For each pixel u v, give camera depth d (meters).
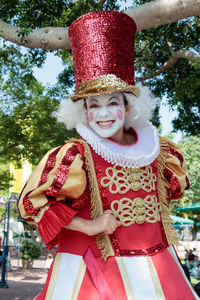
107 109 1.83
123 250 1.74
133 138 2.05
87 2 6.98
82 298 1.65
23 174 17.95
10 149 11.73
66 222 1.66
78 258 1.75
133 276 1.68
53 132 11.08
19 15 8.00
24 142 11.36
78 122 2.01
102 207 1.79
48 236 1.67
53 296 1.70
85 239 1.79
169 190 2.14
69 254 1.79
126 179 1.82
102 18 1.85
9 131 11.16
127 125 2.06
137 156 1.83
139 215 1.80
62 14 7.04
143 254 1.75
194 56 8.17
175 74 9.54
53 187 1.67
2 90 11.08
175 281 1.73
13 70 9.49
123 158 1.80
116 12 1.87
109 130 1.83
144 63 10.14
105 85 1.78
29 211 1.71
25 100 11.35
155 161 2.00
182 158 2.15
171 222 1.98
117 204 1.79
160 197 2.00
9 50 7.82
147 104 2.10
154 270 1.72
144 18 4.92
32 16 7.80
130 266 1.71
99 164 1.83
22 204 1.72
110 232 1.69
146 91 2.13
